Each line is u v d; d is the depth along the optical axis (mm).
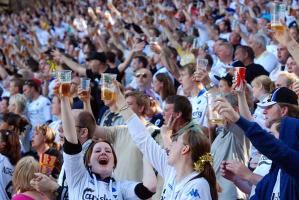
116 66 19516
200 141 8422
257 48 16828
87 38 28219
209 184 8383
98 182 9219
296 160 7270
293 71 13008
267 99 10156
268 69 16562
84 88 11820
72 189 9180
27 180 9578
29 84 18781
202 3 28297
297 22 19422
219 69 16375
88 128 10938
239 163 8828
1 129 12844
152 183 9211
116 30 25844
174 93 14438
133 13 29812
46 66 20609
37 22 42281
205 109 12766
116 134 11688
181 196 8344
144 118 11812
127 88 16969
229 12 25141
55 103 14719
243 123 7410
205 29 23562
